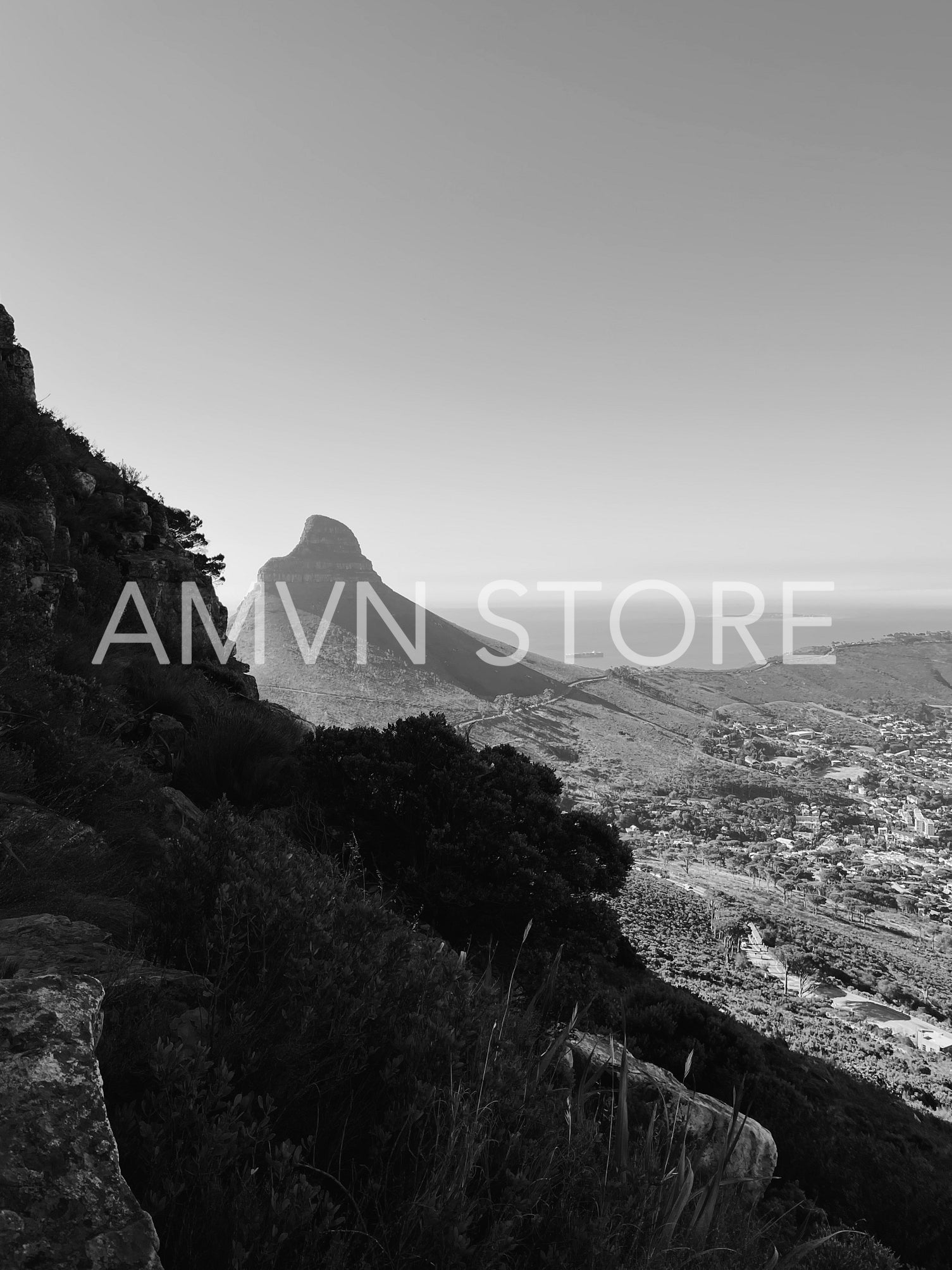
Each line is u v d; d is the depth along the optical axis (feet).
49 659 24.57
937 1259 24.90
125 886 11.99
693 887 379.55
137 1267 3.40
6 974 6.97
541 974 20.62
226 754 26.96
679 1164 6.17
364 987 7.16
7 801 13.05
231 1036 5.99
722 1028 31.22
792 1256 6.70
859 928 346.33
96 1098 4.08
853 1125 37.65
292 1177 4.37
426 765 28.27
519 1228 5.42
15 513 33.91
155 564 48.32
